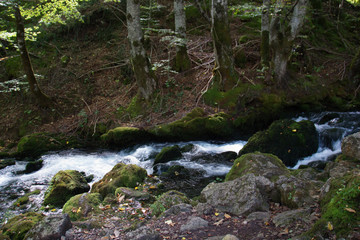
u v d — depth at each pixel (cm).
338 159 552
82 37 1429
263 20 1071
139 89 1074
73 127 1065
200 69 1182
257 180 468
